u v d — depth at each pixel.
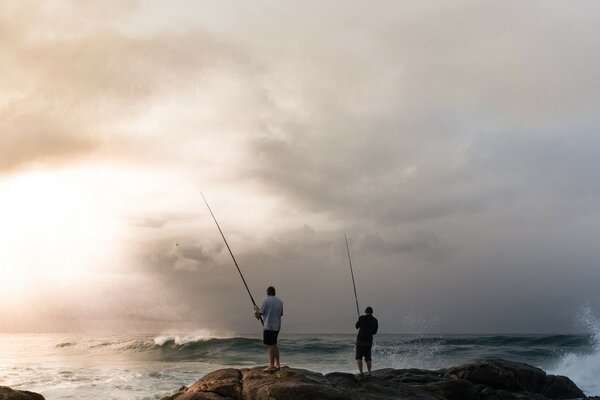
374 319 14.55
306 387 11.22
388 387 13.10
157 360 34.47
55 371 24.98
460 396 14.53
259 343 42.69
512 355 38.12
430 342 50.12
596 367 25.08
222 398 11.55
